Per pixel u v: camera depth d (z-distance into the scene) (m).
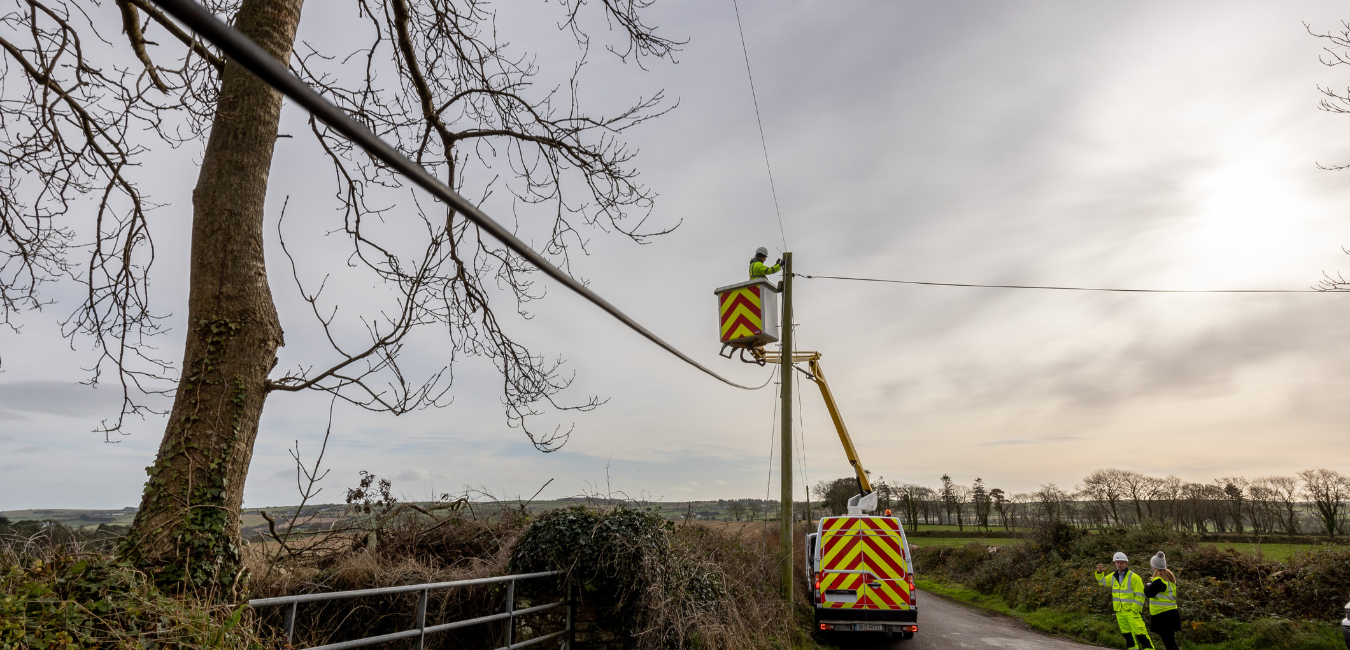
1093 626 13.36
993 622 15.62
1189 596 13.01
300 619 6.23
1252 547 15.05
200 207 5.34
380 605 6.69
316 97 1.13
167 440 4.93
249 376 5.21
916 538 45.34
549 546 7.23
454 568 7.88
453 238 7.59
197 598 4.14
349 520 7.82
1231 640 11.40
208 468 4.85
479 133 7.55
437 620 6.90
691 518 11.06
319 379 5.65
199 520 4.68
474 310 7.65
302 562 7.00
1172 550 15.90
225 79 5.73
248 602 3.83
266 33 5.81
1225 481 39.75
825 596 11.33
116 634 3.42
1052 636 13.61
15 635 3.12
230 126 5.50
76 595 3.60
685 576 8.23
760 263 11.88
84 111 5.84
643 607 7.27
